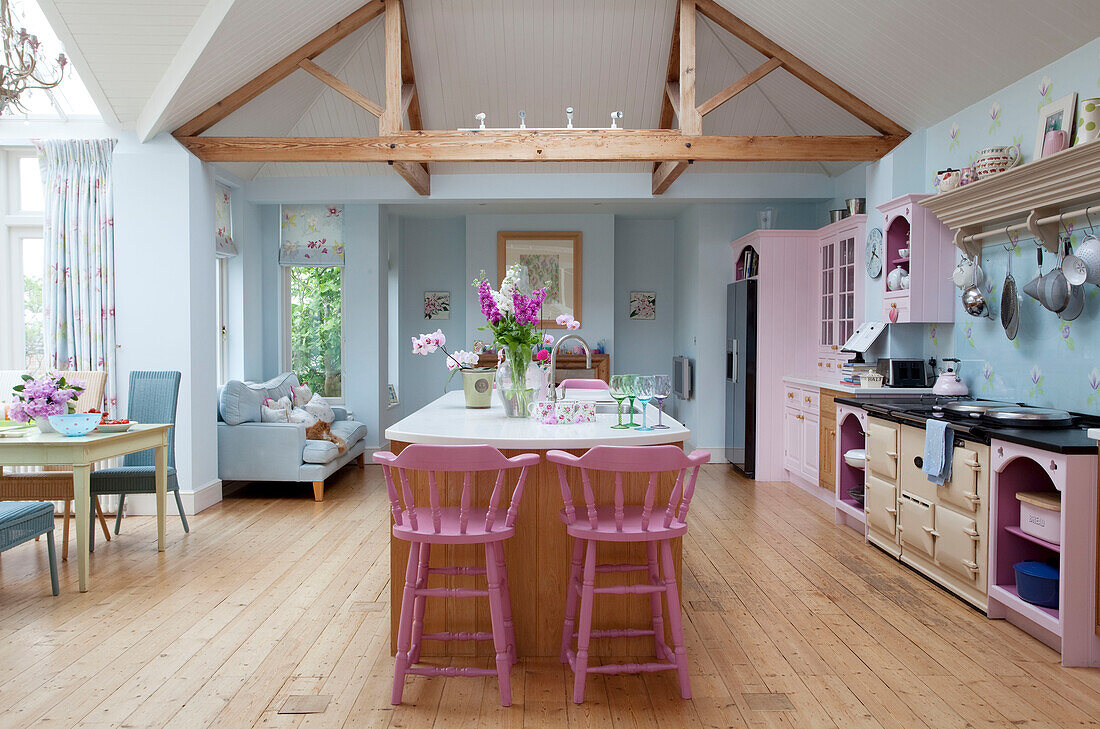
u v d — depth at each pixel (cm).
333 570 404
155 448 438
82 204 521
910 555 405
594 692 265
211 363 568
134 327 526
